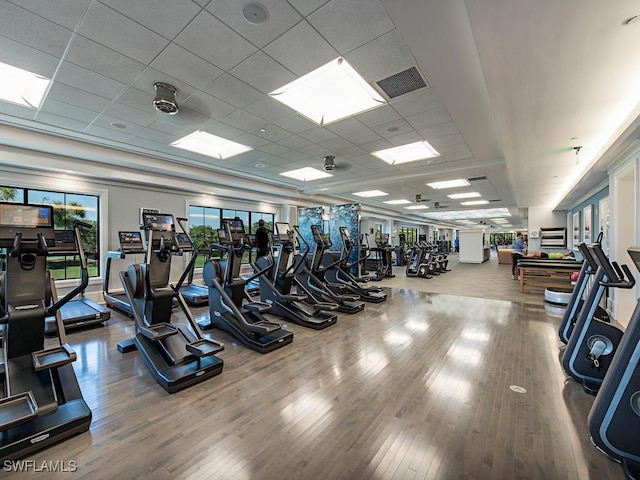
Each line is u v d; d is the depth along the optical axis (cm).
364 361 317
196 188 722
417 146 527
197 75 298
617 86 270
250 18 221
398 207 1432
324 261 689
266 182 850
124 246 561
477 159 598
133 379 275
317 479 160
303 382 270
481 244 1656
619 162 438
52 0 201
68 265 571
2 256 275
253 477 162
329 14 218
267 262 498
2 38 239
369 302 615
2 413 179
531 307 566
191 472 165
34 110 367
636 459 162
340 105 380
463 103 354
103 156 511
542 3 175
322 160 616
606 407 168
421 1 196
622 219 455
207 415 218
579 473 162
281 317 492
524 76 255
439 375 283
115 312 523
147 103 355
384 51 261
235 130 445
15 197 498
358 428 203
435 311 540
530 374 285
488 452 179
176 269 736
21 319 212
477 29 200
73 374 238
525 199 993
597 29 196
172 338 321
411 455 177
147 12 213
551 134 389
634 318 166
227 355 335
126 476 162
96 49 255
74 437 192
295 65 282
